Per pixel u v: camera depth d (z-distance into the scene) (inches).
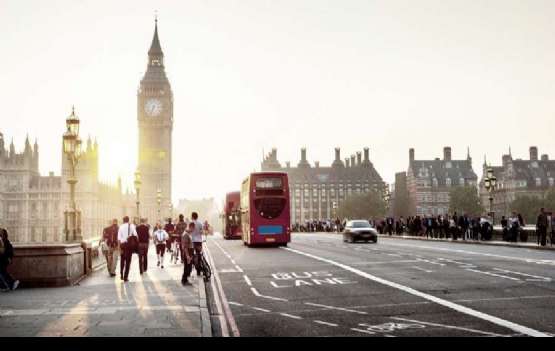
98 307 508.7
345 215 6028.5
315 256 1198.3
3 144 5821.9
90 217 5684.1
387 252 1275.8
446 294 579.8
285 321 458.6
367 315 472.7
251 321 462.6
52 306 516.4
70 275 708.7
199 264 788.6
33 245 706.2
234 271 904.9
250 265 1010.7
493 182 1803.6
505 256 1098.1
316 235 3051.2
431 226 2132.1
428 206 6338.6
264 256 1251.2
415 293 592.1
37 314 469.7
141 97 7770.7
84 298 572.4
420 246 1547.7
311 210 7583.7
